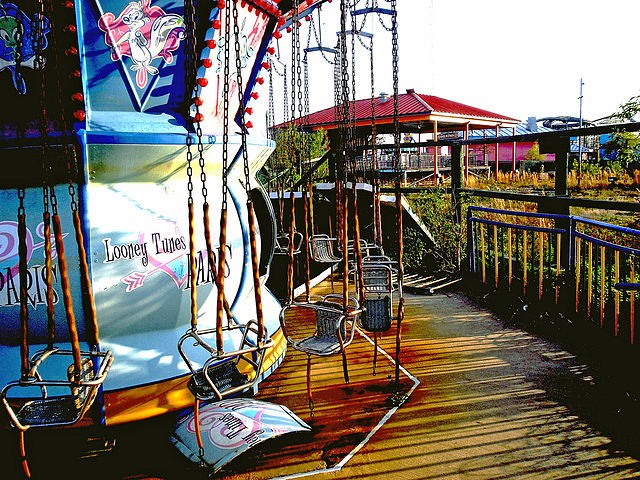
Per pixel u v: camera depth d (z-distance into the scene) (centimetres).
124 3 386
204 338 447
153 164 418
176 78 425
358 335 609
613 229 507
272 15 490
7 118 381
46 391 360
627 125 529
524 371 488
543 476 326
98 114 398
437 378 480
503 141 723
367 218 970
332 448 370
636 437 368
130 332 416
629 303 511
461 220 851
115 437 394
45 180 297
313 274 924
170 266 431
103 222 399
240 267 497
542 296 646
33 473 368
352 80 501
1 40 367
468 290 791
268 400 448
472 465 341
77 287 393
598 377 468
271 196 950
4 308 393
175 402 409
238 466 352
